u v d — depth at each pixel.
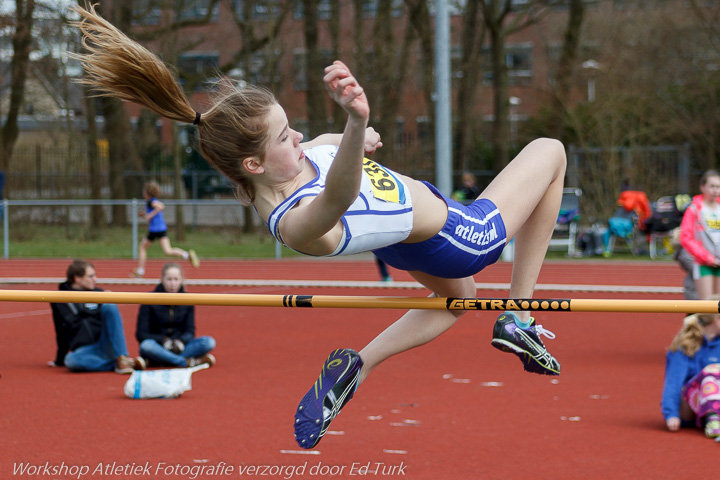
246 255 21.53
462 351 9.30
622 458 5.30
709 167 25.16
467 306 3.32
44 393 7.33
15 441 5.73
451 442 5.66
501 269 18.64
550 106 27.72
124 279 16.86
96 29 2.96
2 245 22.64
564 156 3.47
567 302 3.32
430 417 6.36
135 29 28.02
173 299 3.66
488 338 10.19
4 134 28.34
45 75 26.56
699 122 25.05
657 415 6.43
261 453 5.43
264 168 2.94
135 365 8.39
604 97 24.14
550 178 3.39
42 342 10.29
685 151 23.67
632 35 31.27
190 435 5.88
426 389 7.36
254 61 29.11
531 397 7.05
